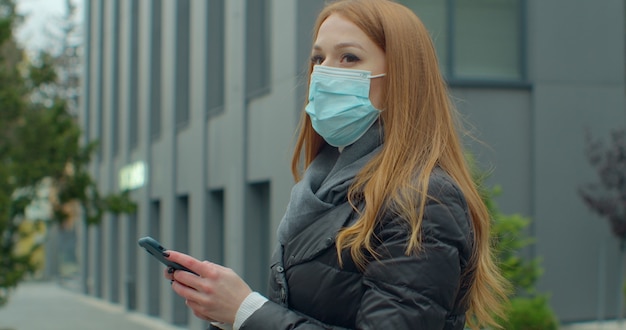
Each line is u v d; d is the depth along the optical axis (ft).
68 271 148.97
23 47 50.93
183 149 56.13
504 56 38.11
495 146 37.81
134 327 60.23
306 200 6.61
